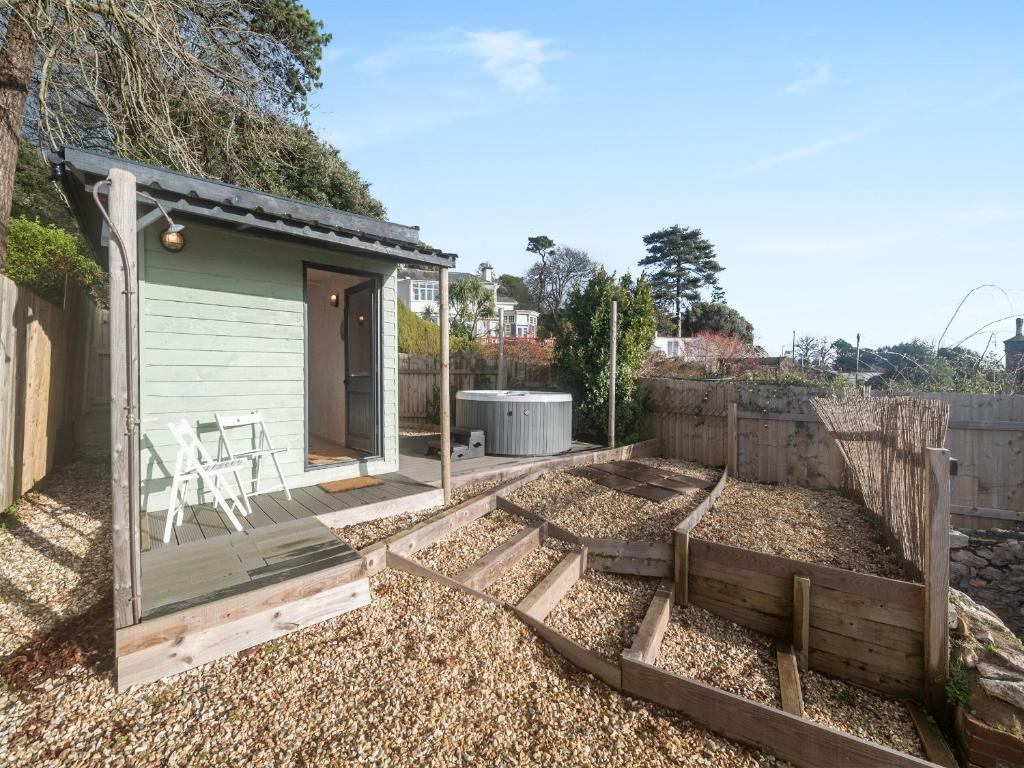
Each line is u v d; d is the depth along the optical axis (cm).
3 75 520
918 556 354
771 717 238
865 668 353
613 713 255
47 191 1158
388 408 555
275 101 940
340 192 1382
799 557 414
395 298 559
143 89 639
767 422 675
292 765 198
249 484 451
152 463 397
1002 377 657
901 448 394
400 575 344
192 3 671
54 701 220
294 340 480
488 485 554
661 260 4334
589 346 830
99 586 323
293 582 273
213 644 247
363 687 241
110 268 220
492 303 2577
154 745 201
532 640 300
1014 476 536
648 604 388
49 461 579
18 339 460
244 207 342
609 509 514
